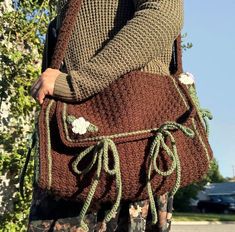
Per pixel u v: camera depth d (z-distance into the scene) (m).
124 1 1.86
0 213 3.58
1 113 3.65
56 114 1.72
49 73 1.77
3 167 3.58
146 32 1.72
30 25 3.83
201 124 1.80
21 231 3.65
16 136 3.68
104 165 1.63
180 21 1.79
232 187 39.12
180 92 1.80
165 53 1.87
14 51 3.72
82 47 1.84
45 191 1.75
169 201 1.99
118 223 1.87
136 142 1.70
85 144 1.67
